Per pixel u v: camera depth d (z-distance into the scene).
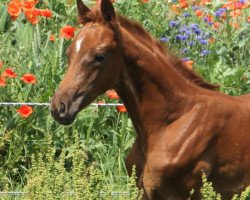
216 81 13.05
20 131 12.15
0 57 13.38
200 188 9.46
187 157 9.36
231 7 14.59
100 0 9.27
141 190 9.30
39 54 13.40
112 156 12.38
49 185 9.07
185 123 9.48
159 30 14.50
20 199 10.20
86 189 8.87
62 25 14.83
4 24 14.59
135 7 15.26
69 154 11.69
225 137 9.52
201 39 14.05
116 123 12.76
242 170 9.59
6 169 12.07
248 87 13.03
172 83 9.55
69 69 9.16
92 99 9.25
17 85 12.69
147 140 9.55
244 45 14.39
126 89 9.47
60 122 9.09
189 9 15.61
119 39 9.27
